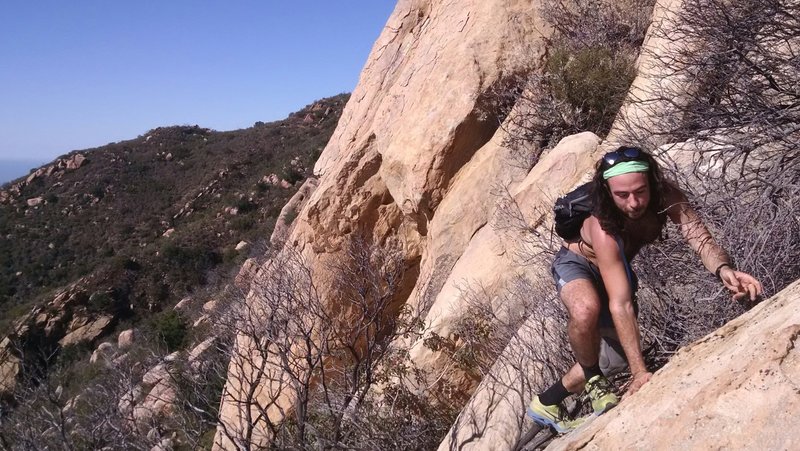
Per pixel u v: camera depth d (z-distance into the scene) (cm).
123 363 934
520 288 685
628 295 269
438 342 771
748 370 204
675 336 452
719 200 470
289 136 5744
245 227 4159
